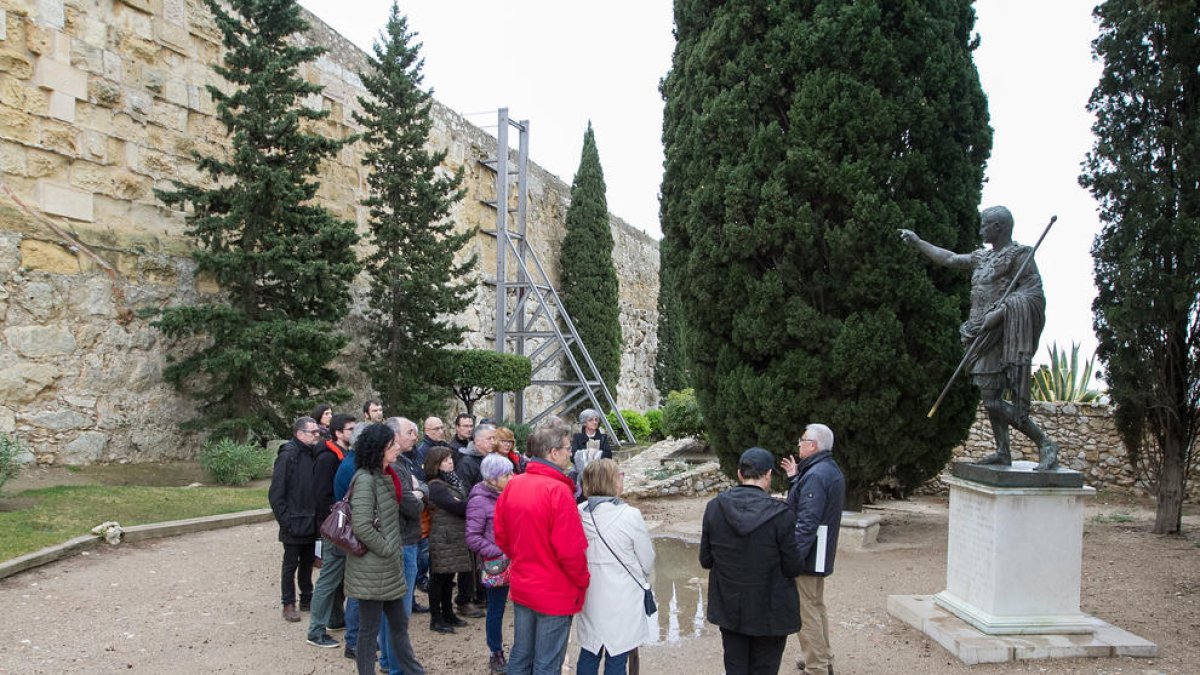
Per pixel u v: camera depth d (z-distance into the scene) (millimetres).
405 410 15367
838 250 8773
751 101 9312
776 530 4121
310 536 6188
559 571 4176
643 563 4273
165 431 12516
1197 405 9820
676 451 17047
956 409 9219
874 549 9047
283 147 12898
